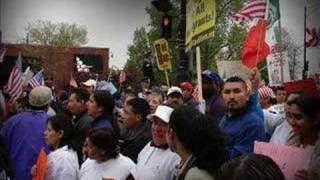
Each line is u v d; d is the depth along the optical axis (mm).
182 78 6727
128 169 2873
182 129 1883
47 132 3201
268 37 4664
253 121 2730
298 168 2072
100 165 2889
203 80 3811
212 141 1853
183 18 7008
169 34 7188
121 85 11406
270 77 4527
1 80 6293
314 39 7984
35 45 19781
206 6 4383
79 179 3002
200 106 3572
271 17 4758
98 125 3641
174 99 4289
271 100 4961
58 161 2984
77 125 3852
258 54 3986
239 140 2723
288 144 2531
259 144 2205
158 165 2553
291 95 2389
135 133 3371
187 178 1817
